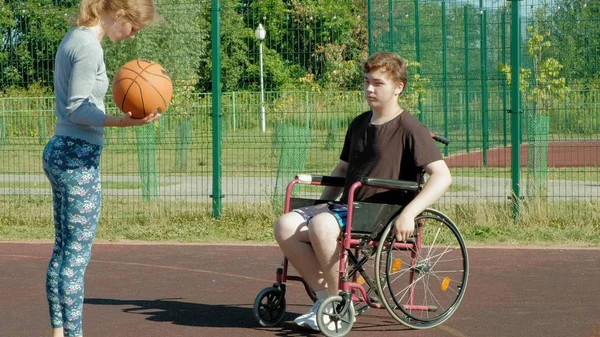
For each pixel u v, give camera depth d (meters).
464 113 21.72
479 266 8.74
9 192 13.22
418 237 6.21
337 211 5.93
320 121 13.16
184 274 8.49
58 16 11.74
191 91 14.19
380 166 6.02
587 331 6.23
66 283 5.27
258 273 8.53
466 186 14.49
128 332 6.27
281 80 13.02
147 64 5.34
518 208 11.00
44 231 11.14
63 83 5.14
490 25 22.31
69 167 5.16
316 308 6.08
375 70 6.05
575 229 10.67
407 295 7.28
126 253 9.67
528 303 7.12
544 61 15.20
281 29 12.72
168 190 14.44
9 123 13.31
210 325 6.47
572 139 15.35
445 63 19.47
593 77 14.66
